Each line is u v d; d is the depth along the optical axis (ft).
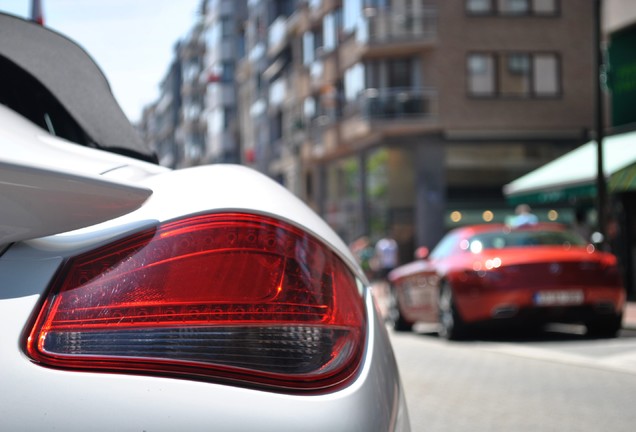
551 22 109.91
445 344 34.68
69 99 8.51
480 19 109.40
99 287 4.73
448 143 111.34
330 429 4.67
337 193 133.28
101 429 4.34
